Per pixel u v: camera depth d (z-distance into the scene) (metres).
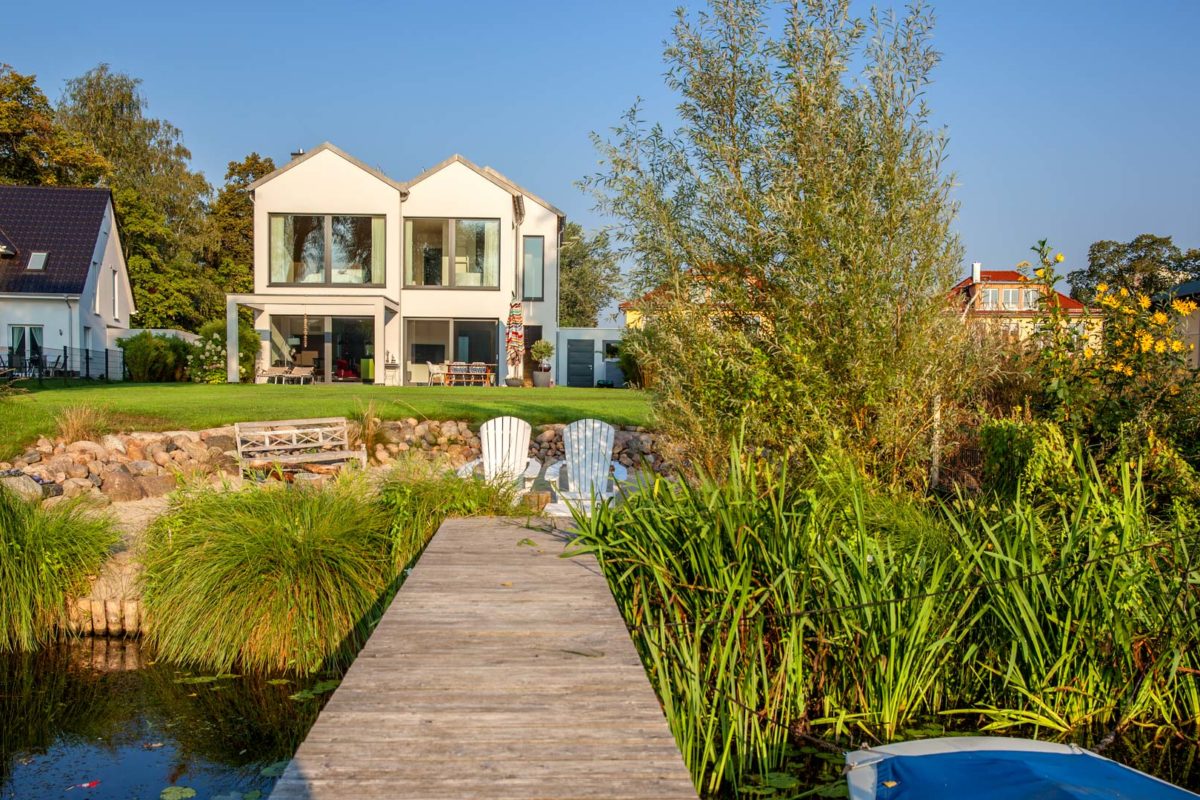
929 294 6.13
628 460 12.61
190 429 11.50
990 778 3.02
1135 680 4.42
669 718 3.81
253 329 23.98
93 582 6.53
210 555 6.11
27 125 32.84
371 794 2.36
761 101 6.48
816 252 5.96
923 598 4.30
